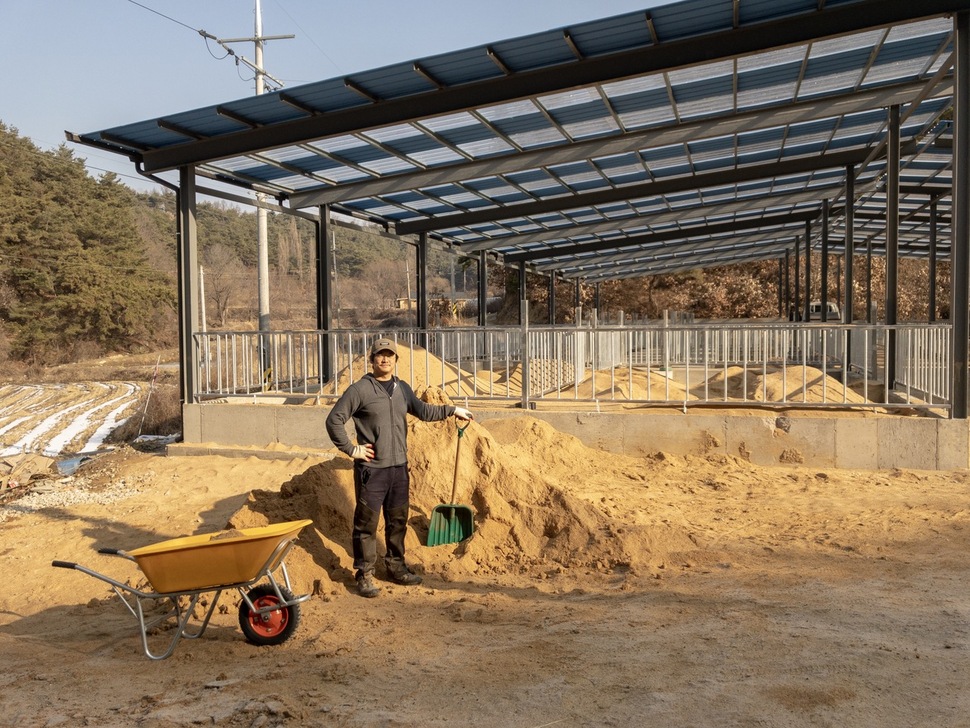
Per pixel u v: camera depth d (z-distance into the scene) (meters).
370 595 5.93
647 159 16.36
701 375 17.48
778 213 28.06
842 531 7.05
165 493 10.59
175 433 18.98
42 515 9.90
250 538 4.89
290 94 11.02
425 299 21.41
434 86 11.06
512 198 19.05
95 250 60.72
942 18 9.95
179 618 5.07
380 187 15.48
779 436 10.38
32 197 57.06
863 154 17.67
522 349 11.79
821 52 11.16
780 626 4.70
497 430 10.91
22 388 34.81
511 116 12.41
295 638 5.09
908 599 5.12
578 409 12.12
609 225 24.19
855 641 4.39
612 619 5.06
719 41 10.09
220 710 3.93
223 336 13.21
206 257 81.56
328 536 6.66
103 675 4.68
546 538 6.91
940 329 10.69
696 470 10.06
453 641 4.85
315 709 3.86
